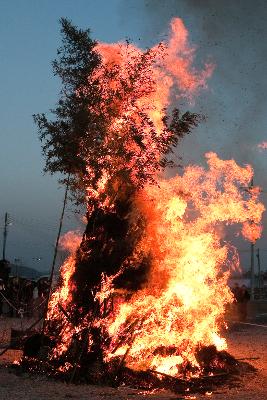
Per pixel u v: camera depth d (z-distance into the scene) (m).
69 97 13.30
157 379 11.43
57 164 13.09
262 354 16.45
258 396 10.66
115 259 12.38
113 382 11.20
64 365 11.80
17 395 9.95
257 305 45.75
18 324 21.02
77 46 13.30
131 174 12.85
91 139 13.01
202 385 11.52
